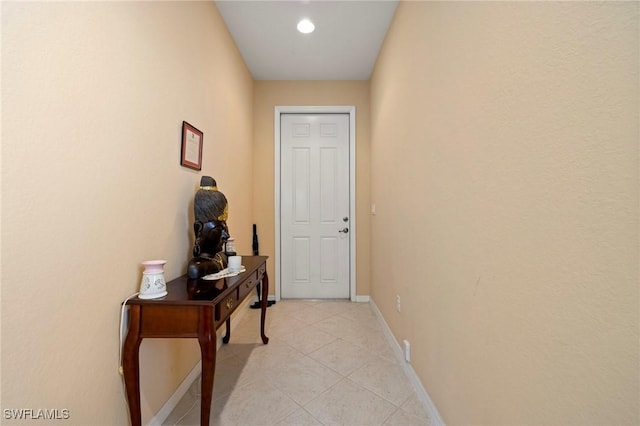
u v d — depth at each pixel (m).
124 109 1.04
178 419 1.31
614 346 0.50
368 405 1.41
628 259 0.48
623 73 0.48
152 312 1.06
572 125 0.58
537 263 0.68
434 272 1.29
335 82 3.10
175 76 1.41
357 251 3.09
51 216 0.77
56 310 0.78
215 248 1.52
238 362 1.83
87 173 0.88
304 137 3.15
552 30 0.62
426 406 1.37
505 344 0.79
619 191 0.49
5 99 0.66
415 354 1.54
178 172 1.45
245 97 2.75
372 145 2.89
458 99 1.06
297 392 1.51
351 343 2.10
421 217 1.45
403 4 1.76
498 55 0.81
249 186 2.92
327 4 1.94
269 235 3.10
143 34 1.15
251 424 1.29
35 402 0.73
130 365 1.03
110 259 0.98
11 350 0.67
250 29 2.21
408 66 1.66
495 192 0.84
